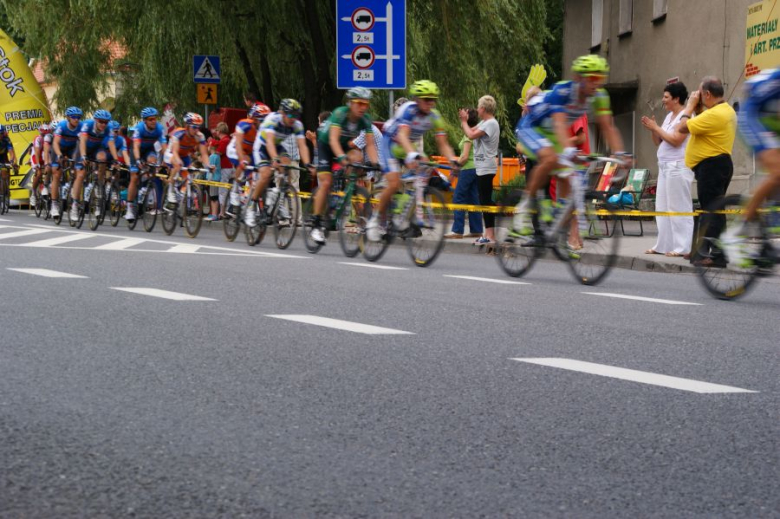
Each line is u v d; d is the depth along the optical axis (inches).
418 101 643.5
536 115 558.3
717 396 285.6
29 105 1513.3
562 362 327.6
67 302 427.5
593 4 1752.0
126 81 1568.7
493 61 1453.0
